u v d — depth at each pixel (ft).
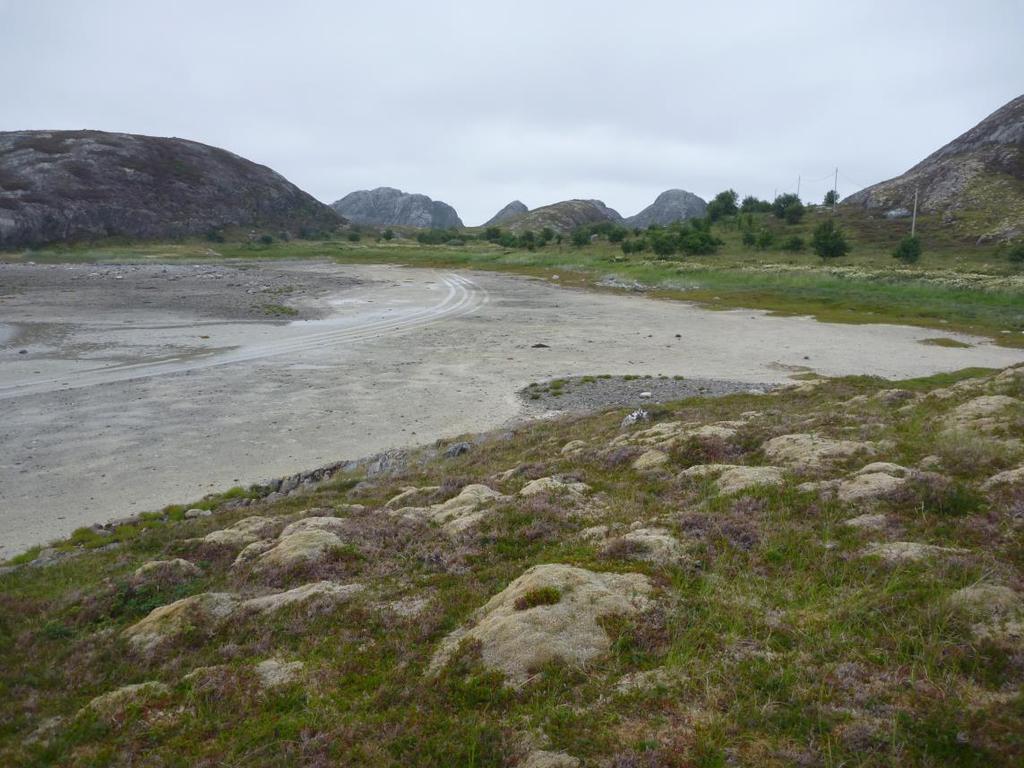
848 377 87.30
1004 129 529.86
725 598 25.23
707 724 18.67
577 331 171.63
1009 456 36.11
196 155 600.39
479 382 114.83
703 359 135.44
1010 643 20.17
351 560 34.65
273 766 19.53
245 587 32.65
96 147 530.27
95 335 154.61
